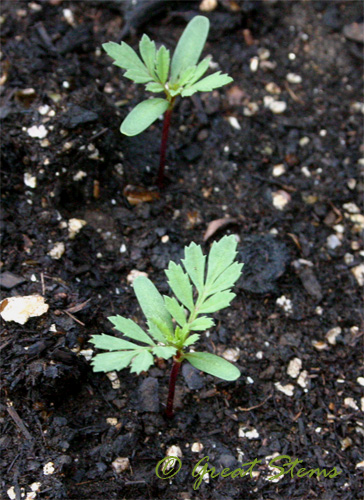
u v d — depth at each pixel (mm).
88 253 290
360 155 323
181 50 280
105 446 261
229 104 328
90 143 292
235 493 259
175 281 243
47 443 254
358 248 305
